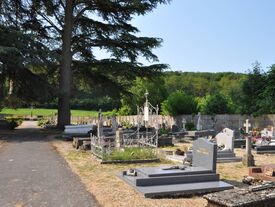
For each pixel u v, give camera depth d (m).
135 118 43.19
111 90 39.34
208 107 39.56
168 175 11.27
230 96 41.31
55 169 13.93
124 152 16.53
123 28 36.31
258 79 37.06
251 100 36.97
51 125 44.38
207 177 11.55
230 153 17.75
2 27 29.88
